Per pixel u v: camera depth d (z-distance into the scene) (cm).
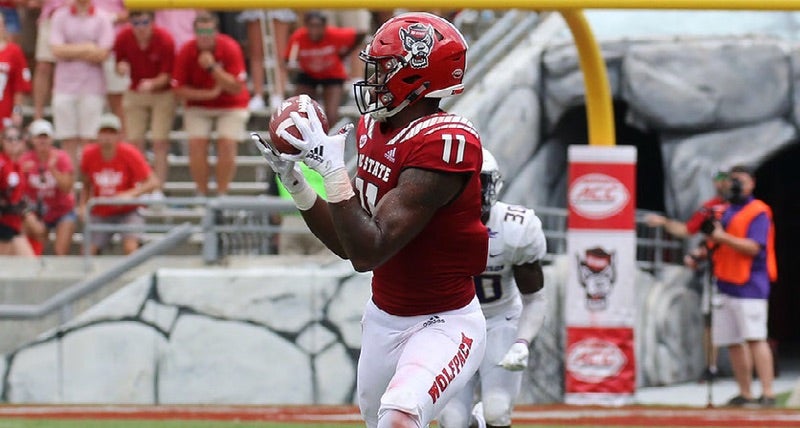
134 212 3662
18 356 3425
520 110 4391
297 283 3381
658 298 4066
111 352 3403
